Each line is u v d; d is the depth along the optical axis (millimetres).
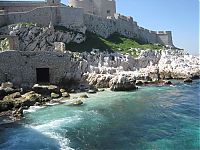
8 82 42781
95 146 22016
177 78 67188
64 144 22500
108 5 106938
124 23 104500
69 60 50719
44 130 25969
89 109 34156
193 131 24938
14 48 53688
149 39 114062
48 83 47750
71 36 75875
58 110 33656
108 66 68062
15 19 73312
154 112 32312
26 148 21750
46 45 67938
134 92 47344
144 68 74688
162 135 24172
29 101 36125
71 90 47250
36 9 75875
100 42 84375
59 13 80125
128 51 85250
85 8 102750
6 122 28656
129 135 24406
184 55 91938
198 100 39438
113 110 33562
